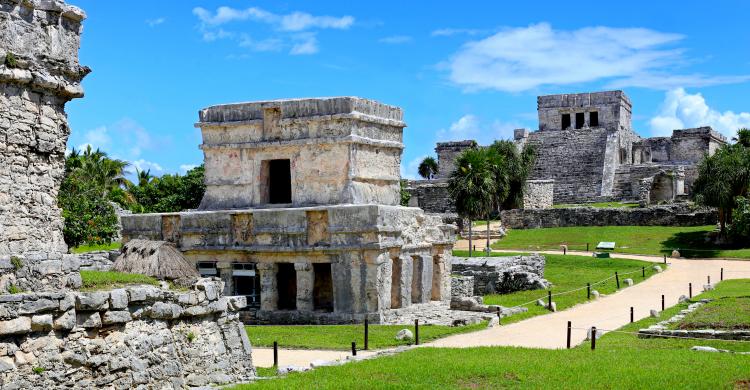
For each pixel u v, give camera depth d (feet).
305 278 111.86
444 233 128.77
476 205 189.47
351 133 118.42
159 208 261.24
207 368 63.77
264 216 113.80
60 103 75.20
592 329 82.12
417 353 77.92
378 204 117.91
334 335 95.55
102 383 54.03
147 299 58.54
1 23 69.15
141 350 57.47
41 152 72.90
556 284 157.79
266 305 113.70
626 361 71.92
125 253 68.13
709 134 354.95
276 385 61.46
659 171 304.71
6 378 48.32
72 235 167.22
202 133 127.65
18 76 69.77
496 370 66.59
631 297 138.92
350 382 62.39
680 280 159.02
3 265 52.85
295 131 121.60
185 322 62.80
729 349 82.28
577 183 323.37
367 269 108.17
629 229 233.76
